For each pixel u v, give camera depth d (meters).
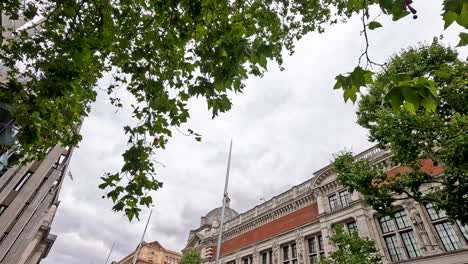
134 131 5.04
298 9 7.26
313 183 20.16
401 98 2.01
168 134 5.27
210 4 4.41
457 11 1.64
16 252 21.41
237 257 24.48
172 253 49.66
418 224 13.17
